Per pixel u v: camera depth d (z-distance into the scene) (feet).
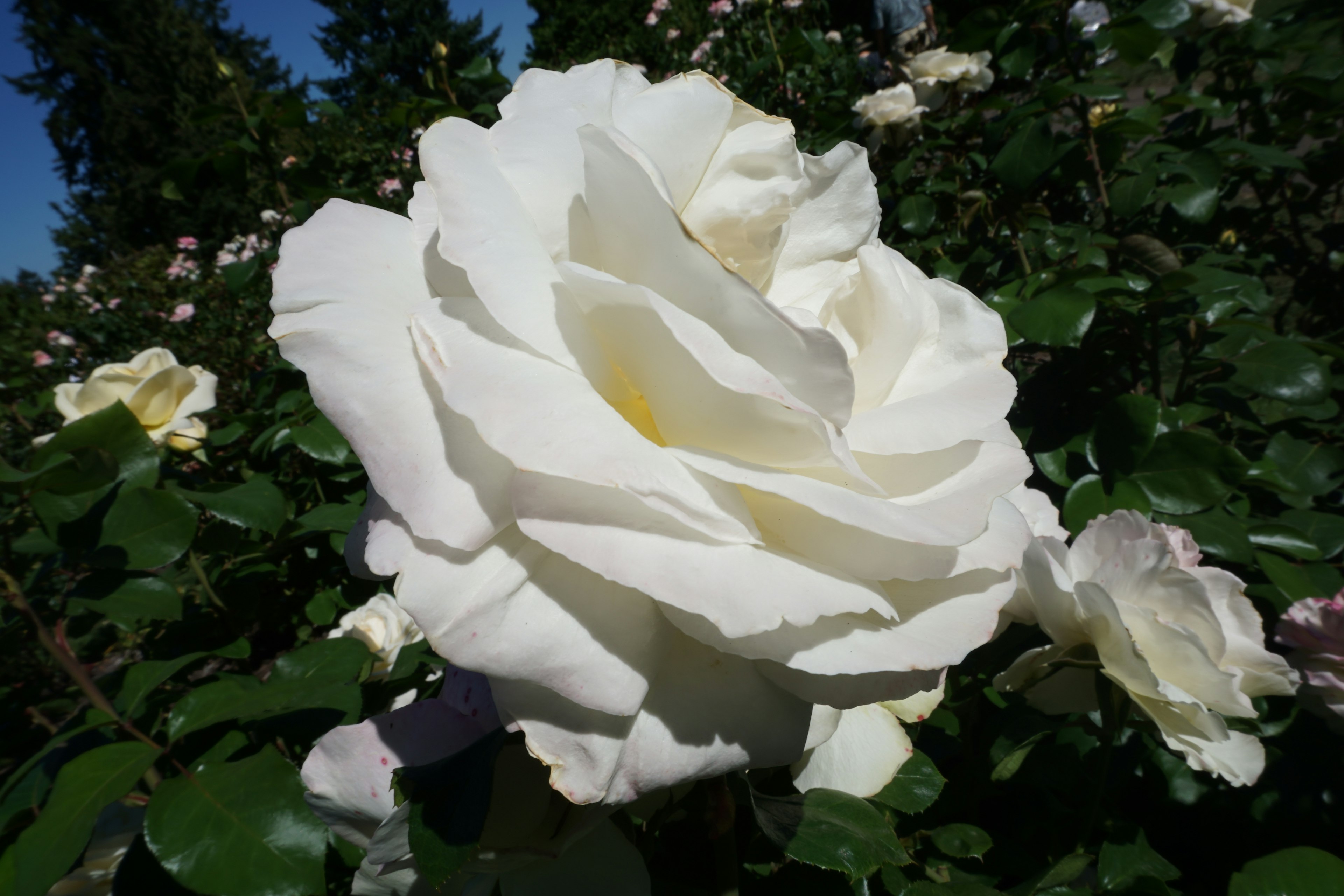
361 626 1.58
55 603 1.26
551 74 0.63
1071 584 0.92
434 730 0.62
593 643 0.47
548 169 0.56
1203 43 2.34
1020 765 0.97
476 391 0.46
